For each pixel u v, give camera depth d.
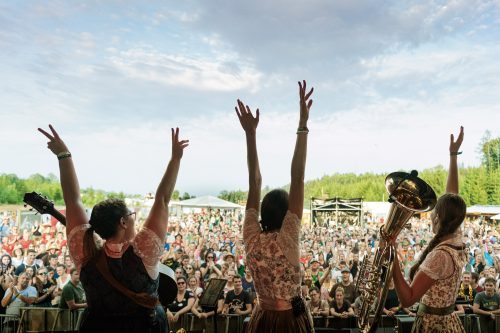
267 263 2.33
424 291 2.38
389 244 2.30
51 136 2.50
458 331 2.50
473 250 14.76
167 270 3.14
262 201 2.47
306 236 19.61
